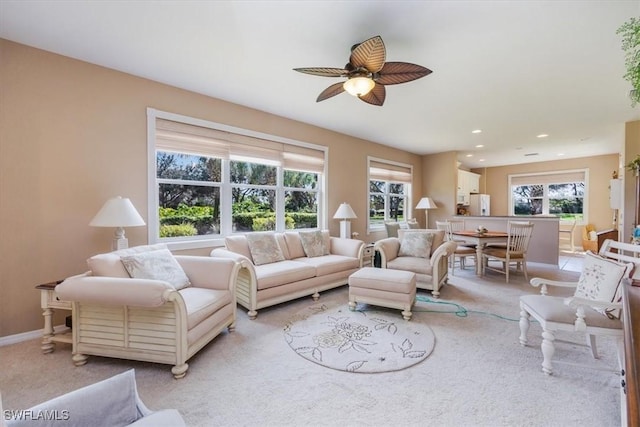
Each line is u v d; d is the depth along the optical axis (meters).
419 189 7.30
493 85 3.20
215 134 3.63
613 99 3.59
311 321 2.88
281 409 1.63
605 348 2.29
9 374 1.95
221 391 1.78
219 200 3.79
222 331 2.62
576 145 6.24
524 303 2.28
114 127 2.89
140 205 3.06
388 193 6.57
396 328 2.70
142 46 2.48
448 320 2.89
